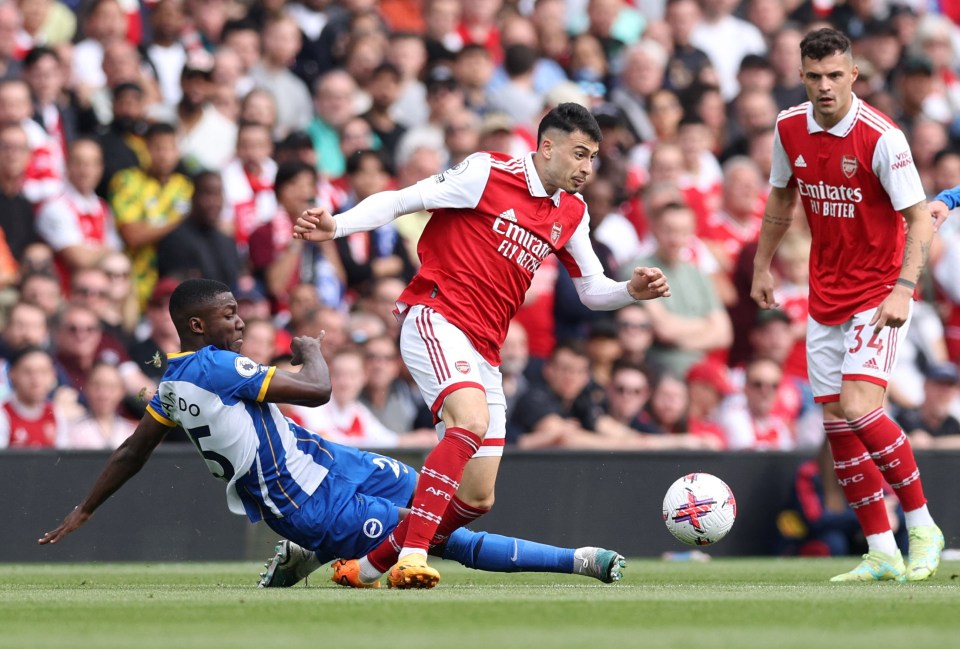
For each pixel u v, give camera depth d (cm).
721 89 4966
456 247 1931
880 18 5316
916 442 3812
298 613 1460
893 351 2191
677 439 3559
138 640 1202
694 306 3875
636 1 5191
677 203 3878
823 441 3428
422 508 1834
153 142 3719
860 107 2152
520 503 3225
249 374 1855
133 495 3048
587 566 1983
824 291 2234
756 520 3425
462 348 1897
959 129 5081
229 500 1925
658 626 1326
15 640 1209
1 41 3866
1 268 3488
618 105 4559
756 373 3759
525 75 4494
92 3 4112
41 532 2992
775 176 2277
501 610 1487
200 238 3675
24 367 3142
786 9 5331
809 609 1520
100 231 3650
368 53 4341
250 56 4219
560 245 1981
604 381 3650
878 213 2159
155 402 1906
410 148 4106
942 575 2423
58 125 3784
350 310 3738
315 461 1948
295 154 3934
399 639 1194
